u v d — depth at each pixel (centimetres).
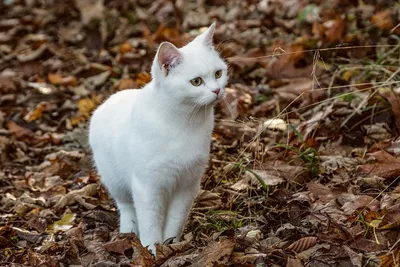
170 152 576
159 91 576
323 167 704
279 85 936
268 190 670
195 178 604
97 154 658
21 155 873
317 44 980
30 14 1426
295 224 611
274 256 552
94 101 980
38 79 1099
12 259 613
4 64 1188
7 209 735
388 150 702
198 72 565
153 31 1259
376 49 944
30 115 971
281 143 770
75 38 1277
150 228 607
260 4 1245
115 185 648
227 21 1223
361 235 567
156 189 595
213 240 593
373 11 1060
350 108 802
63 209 724
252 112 869
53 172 818
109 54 1180
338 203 631
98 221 689
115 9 1348
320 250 552
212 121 599
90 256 601
